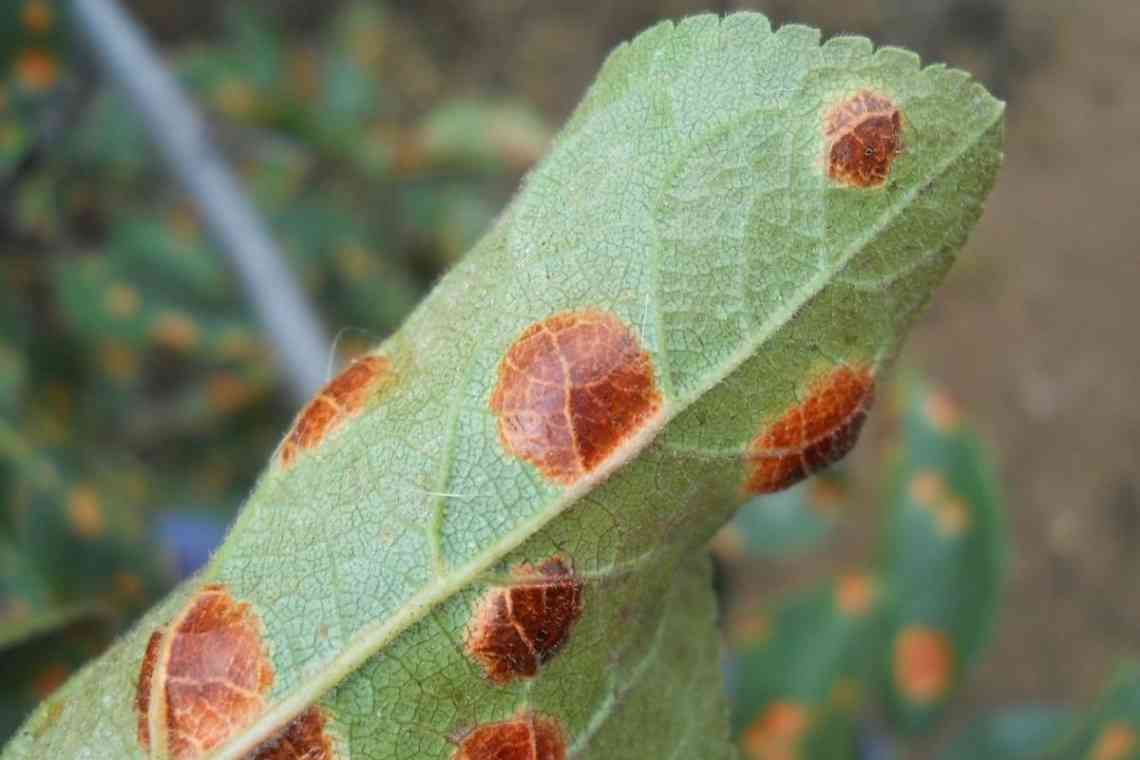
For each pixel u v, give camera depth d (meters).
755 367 0.20
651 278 0.20
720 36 0.21
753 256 0.20
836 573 0.47
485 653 0.20
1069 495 0.49
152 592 0.25
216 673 0.20
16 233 0.32
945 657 0.27
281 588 0.20
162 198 0.34
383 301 0.37
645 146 0.20
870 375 0.21
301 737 0.20
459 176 0.39
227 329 0.34
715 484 0.21
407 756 0.20
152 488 0.33
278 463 0.21
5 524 0.25
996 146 0.20
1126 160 0.53
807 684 0.27
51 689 0.22
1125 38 0.53
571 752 0.21
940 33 0.53
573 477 0.20
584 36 0.55
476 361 0.20
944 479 0.27
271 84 0.37
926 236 0.20
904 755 0.28
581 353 0.20
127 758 0.20
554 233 0.21
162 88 0.27
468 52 0.55
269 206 0.36
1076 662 0.47
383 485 0.20
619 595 0.21
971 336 0.51
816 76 0.20
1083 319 0.51
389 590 0.20
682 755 0.21
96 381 0.35
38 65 0.27
